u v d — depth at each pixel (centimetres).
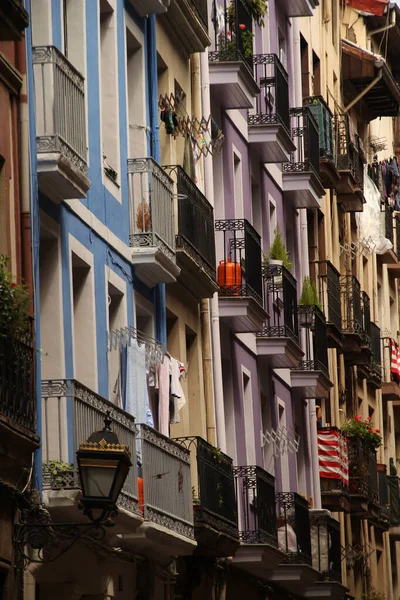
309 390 6756
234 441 5566
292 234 6912
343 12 9144
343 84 8719
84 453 2995
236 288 5347
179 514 4194
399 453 9906
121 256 4184
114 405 3672
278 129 6031
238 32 5444
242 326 5556
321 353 6794
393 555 9381
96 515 3462
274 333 5988
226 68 5375
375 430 8081
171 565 4503
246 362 5822
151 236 4272
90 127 3972
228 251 5488
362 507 7725
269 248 6319
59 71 3494
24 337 3153
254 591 5772
